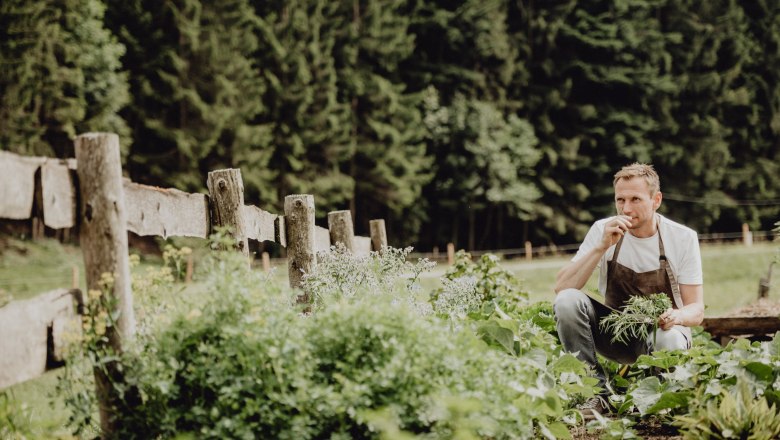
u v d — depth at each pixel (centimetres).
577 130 3688
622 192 405
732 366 342
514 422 273
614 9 3838
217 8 2867
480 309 486
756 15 4378
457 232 3478
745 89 4066
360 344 266
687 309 397
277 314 271
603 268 424
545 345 382
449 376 265
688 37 4047
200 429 249
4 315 224
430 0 3609
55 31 2288
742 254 2756
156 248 2450
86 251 256
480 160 3278
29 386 618
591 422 339
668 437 338
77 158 255
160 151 2791
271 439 246
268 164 3009
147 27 2739
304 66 2989
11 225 2191
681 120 3959
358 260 461
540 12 3725
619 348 412
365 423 246
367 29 3303
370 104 3250
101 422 259
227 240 280
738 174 4000
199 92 2816
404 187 3155
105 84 2486
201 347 251
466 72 3444
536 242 3600
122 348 257
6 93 2156
